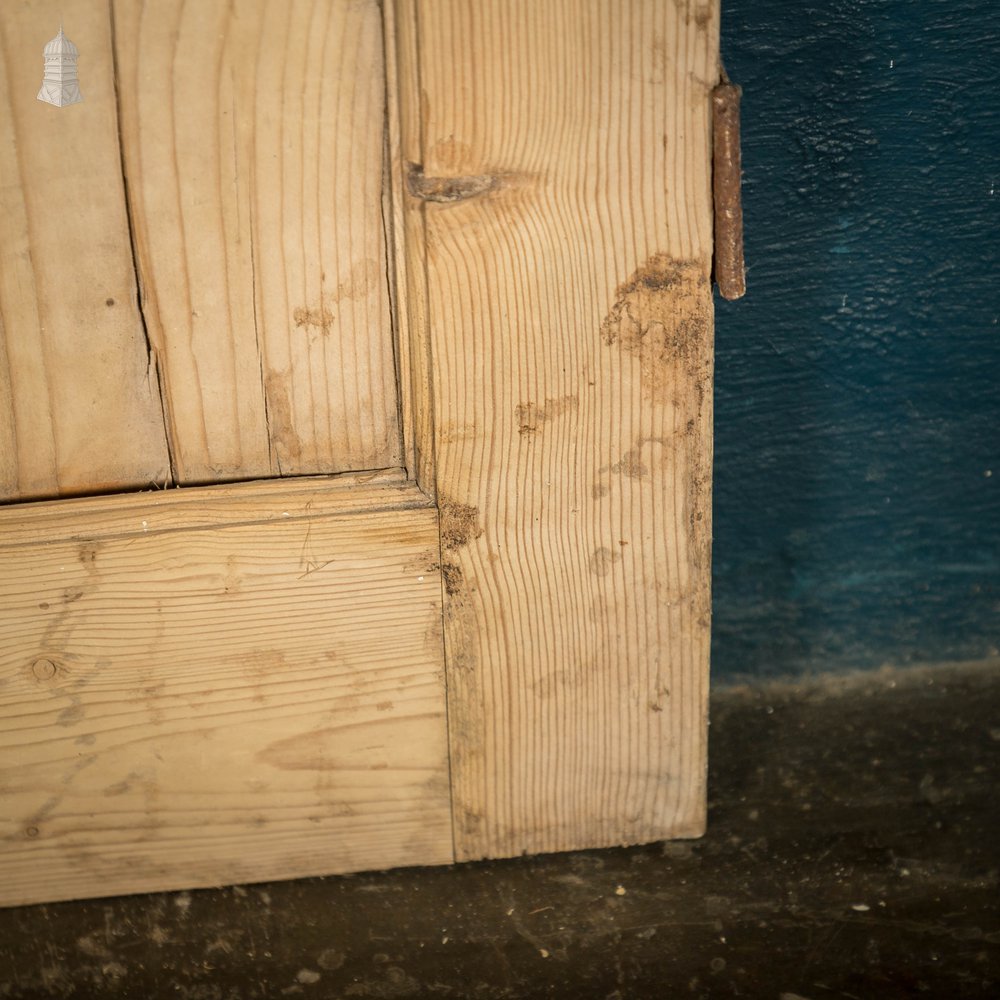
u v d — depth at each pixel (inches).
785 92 61.2
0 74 45.1
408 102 46.7
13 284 47.8
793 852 60.7
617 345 50.9
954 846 60.9
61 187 46.7
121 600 52.6
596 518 53.8
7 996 54.1
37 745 54.7
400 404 51.1
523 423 51.8
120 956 55.9
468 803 58.6
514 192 48.3
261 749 56.2
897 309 65.7
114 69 45.4
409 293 49.3
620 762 58.7
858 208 63.5
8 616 52.2
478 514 53.1
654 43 46.9
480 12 45.8
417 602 54.3
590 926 56.7
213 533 51.9
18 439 50.1
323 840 58.6
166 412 50.5
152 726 55.1
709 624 56.4
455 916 57.5
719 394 66.9
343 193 47.8
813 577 71.5
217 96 46.1
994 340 66.8
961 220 64.0
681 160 48.5
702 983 53.6
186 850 58.0
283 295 49.1
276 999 53.5
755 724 70.1
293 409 50.9
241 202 47.6
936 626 72.8
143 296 48.6
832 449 68.6
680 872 59.6
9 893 57.7
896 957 54.6
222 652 54.1
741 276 49.7
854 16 60.0
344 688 55.4
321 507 52.0
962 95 61.6
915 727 69.4
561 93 47.2
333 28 45.6
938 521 70.7
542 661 56.1
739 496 69.2
